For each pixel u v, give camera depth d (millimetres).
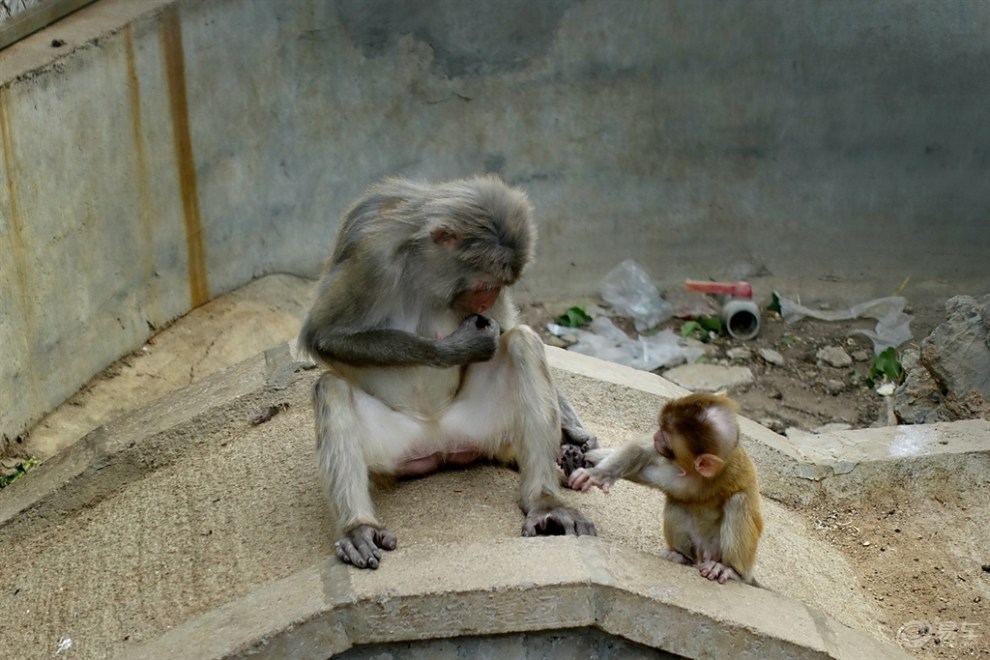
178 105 9305
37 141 7816
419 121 11023
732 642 4781
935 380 8297
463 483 5828
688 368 10625
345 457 5254
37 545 6301
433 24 10727
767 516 6504
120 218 8875
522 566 4844
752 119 11500
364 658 4805
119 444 6605
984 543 6484
